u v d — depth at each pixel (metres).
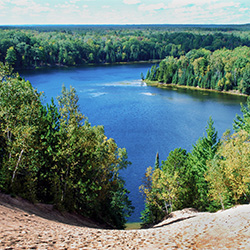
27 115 27.34
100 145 36.81
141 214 43.31
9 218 15.09
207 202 39.91
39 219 18.12
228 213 22.23
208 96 133.12
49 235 13.20
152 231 17.98
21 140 25.27
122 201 37.50
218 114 98.81
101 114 94.81
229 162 32.12
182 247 13.34
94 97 117.75
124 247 12.84
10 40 199.38
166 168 43.38
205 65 158.00
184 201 39.59
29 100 28.39
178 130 81.50
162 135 77.31
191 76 159.38
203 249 13.04
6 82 27.41
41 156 29.33
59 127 33.38
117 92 130.50
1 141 28.09
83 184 30.77
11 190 23.77
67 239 12.98
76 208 32.38
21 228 13.45
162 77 166.00
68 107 31.80
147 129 81.75
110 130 79.88
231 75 146.88
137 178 55.16
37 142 28.89
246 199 35.81
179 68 168.25
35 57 198.88
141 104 110.69
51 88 123.12
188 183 40.31
